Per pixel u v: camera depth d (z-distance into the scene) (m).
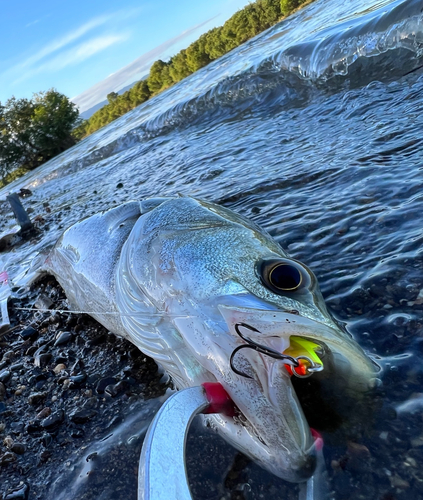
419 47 0.64
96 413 0.20
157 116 1.13
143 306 0.19
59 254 0.30
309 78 0.78
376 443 0.14
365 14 0.88
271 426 0.13
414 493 0.12
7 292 0.37
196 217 0.21
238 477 0.15
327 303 0.21
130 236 0.22
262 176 0.42
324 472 0.14
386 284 0.20
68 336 0.27
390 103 0.52
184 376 0.17
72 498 0.16
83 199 0.72
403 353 0.17
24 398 0.23
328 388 0.16
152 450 0.12
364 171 0.34
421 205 0.26
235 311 0.15
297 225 0.29
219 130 0.82
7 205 1.13
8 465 0.19
